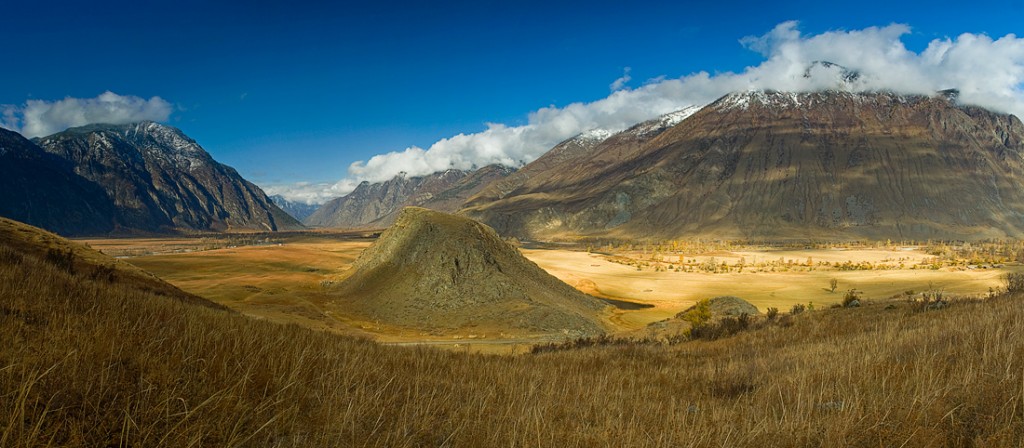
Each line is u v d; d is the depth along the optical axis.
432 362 12.26
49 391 4.73
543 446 6.09
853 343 13.86
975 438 5.75
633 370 15.13
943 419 6.14
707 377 13.02
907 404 6.71
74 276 13.65
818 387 9.22
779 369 12.50
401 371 10.03
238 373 6.40
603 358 19.11
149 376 5.51
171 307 10.84
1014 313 12.69
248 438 4.81
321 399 6.64
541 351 30.05
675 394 10.79
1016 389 6.32
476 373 11.68
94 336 6.41
